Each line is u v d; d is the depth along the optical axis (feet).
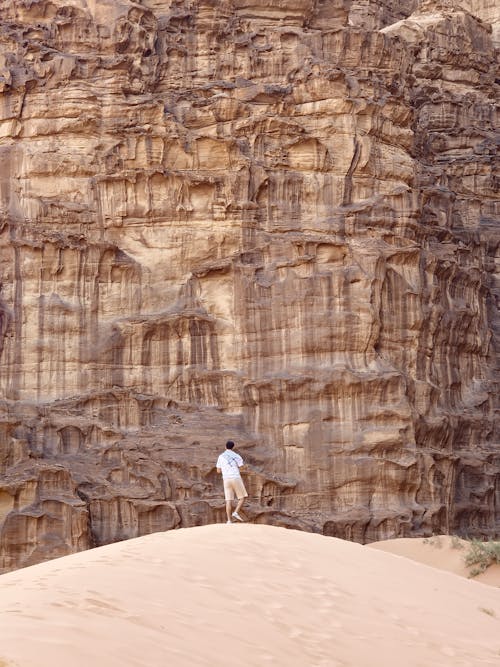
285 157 138.51
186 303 134.82
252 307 133.18
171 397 132.67
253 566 60.59
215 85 141.90
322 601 57.67
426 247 149.18
